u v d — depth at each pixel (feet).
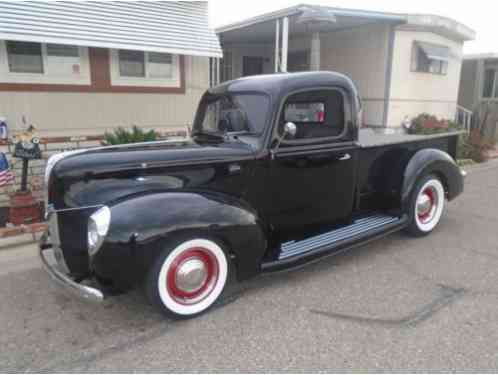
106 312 10.54
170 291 9.71
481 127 40.83
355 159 13.53
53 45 20.59
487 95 51.37
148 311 10.57
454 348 8.77
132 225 9.04
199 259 10.06
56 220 10.33
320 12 25.55
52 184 10.60
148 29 21.83
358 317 10.09
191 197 9.94
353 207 14.14
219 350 8.86
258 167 11.45
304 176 12.35
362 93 37.45
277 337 9.30
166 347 8.99
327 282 12.06
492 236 15.98
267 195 11.80
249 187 11.44
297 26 33.06
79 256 10.05
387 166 14.76
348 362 8.36
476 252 14.30
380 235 13.66
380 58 35.35
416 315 10.14
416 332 9.38
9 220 16.98
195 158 10.62
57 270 10.09
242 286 11.82
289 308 10.58
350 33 37.45
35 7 18.88
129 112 23.66
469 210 19.61
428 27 35.53
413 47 35.55
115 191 10.03
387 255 14.08
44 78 20.62
